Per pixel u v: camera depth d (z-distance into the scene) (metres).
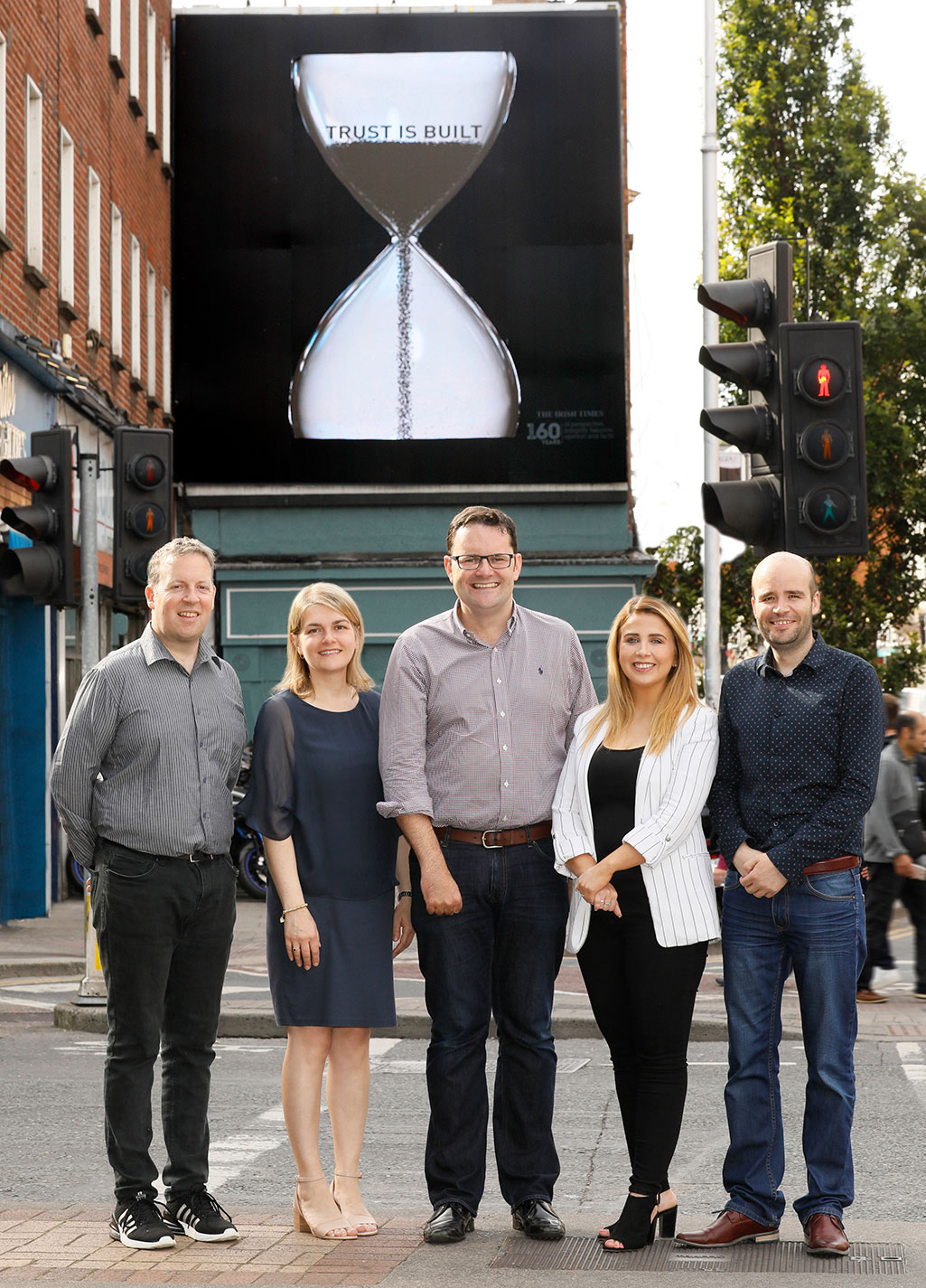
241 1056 9.77
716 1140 7.53
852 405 7.91
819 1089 5.29
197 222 26.42
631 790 5.38
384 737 5.55
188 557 5.53
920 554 34.94
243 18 26.50
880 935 12.10
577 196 26.33
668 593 33.09
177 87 26.52
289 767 5.58
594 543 26.19
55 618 18.31
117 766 5.45
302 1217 5.50
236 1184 6.54
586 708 5.78
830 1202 5.21
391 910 5.66
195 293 26.30
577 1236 5.45
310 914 5.53
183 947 5.51
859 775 5.31
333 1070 5.63
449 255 26.31
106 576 21.25
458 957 5.53
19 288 17.78
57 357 18.17
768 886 5.26
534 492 26.16
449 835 5.56
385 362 26.20
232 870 5.61
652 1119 5.29
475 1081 5.53
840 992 5.31
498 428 26.20
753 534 7.95
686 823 5.31
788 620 5.40
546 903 5.57
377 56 26.47
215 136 26.48
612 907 5.27
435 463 26.19
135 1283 4.75
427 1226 5.36
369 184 26.36
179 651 5.56
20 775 17.69
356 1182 5.58
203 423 26.19
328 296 26.31
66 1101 8.19
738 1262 5.05
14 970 13.44
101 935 5.45
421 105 26.44
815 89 33.69
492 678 5.59
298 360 26.25
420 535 26.27
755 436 7.99
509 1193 5.52
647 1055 5.34
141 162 24.70
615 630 5.48
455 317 26.23
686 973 5.32
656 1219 5.43
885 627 34.97
